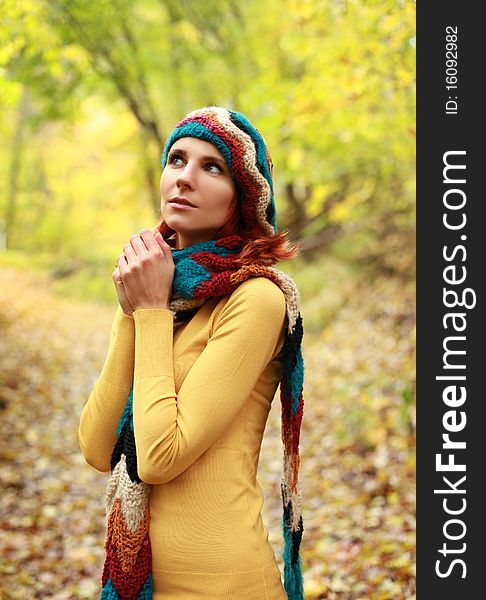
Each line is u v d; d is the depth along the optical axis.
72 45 5.97
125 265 1.36
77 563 3.36
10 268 13.33
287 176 6.71
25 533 3.66
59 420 5.88
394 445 4.48
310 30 4.38
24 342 7.99
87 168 14.08
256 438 1.41
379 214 7.88
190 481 1.30
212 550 1.27
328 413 5.68
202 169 1.38
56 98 6.45
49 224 14.88
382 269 8.71
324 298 9.24
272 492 4.32
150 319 1.32
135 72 7.11
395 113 4.40
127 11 6.27
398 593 2.86
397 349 6.39
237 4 6.85
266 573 1.31
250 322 1.29
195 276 1.35
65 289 12.91
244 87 7.01
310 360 7.41
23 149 14.23
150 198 11.52
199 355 1.34
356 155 6.18
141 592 1.29
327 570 3.12
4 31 4.62
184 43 7.16
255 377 1.31
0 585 3.08
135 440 1.26
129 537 1.30
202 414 1.23
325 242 10.41
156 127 7.94
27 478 4.46
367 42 3.94
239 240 1.42
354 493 4.04
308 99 4.72
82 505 4.15
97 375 7.61
